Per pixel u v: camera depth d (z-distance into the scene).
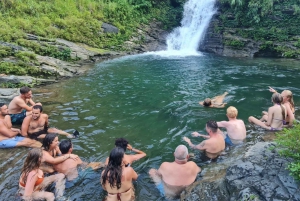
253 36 18.05
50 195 3.79
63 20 16.34
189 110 7.57
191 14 22.20
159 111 7.49
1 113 5.75
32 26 14.66
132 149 5.26
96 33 17.64
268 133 5.83
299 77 11.50
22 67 10.75
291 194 2.90
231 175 3.54
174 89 9.73
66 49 13.84
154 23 21.69
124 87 10.02
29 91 6.64
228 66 14.19
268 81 10.86
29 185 3.71
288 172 3.24
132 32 19.66
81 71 12.60
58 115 7.11
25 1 15.96
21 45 12.58
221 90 9.57
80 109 7.62
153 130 6.28
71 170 4.39
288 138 3.46
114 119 6.91
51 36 14.99
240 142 5.44
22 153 5.12
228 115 5.73
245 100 8.39
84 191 4.01
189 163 4.25
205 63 15.07
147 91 9.48
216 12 20.59
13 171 4.49
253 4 18.14
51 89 9.64
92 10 18.61
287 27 17.30
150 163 4.86
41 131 5.92
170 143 5.64
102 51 16.47
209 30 20.20
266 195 2.97
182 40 21.27
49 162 4.37
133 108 7.74
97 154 5.15
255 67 13.88
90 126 6.45
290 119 6.04
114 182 3.62
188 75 11.99
